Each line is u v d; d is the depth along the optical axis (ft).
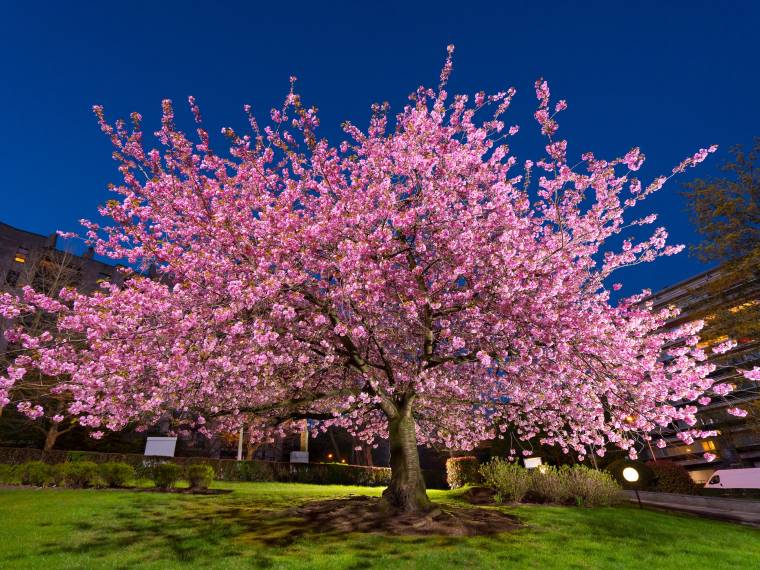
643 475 67.36
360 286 31.14
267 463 77.30
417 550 25.49
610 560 24.70
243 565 22.57
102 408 32.04
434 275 39.40
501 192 36.78
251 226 35.24
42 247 115.14
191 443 109.09
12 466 52.49
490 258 33.86
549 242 36.01
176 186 36.29
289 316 29.73
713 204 63.36
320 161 38.29
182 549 25.43
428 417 50.01
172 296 32.63
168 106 35.24
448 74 36.73
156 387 32.73
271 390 41.88
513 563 23.47
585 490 44.45
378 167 37.09
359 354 36.19
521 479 46.91
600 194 35.01
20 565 21.88
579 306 38.37
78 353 32.65
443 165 37.06
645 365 32.09
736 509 52.24
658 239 36.94
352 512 34.19
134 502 38.40
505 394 43.96
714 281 61.62
